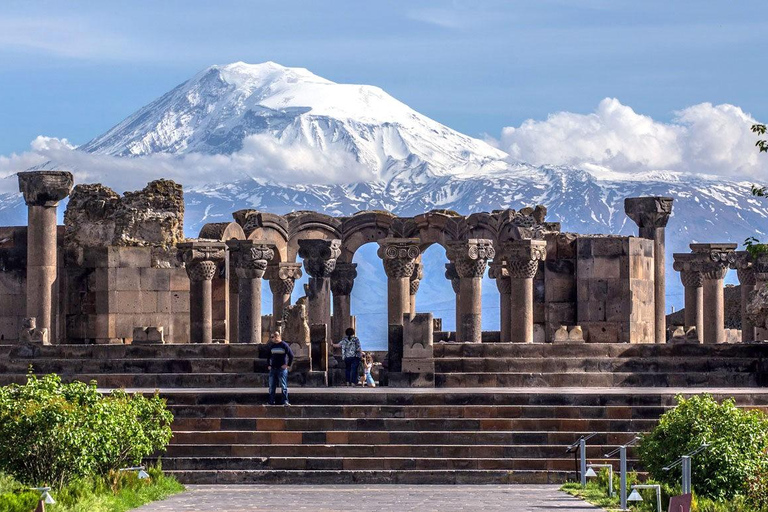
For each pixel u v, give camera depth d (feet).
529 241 346.13
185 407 253.44
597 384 283.18
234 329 383.86
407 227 400.06
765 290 301.84
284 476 237.25
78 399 216.95
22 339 305.53
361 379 310.24
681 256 404.16
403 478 236.63
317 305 373.61
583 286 349.41
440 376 282.15
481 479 236.43
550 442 244.22
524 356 290.56
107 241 364.17
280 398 255.70
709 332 399.24
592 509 197.57
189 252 345.92
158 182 366.63
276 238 397.39
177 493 221.05
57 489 206.69
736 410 214.07
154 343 311.68
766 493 205.57
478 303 363.15
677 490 203.92
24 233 363.15
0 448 208.13
